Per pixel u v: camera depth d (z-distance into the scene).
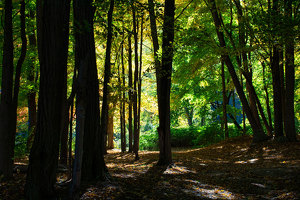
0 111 6.27
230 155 13.38
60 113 4.93
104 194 5.34
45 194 4.83
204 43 10.49
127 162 11.47
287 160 9.56
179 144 26.27
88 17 5.85
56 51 4.78
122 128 17.52
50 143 4.84
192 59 15.22
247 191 6.47
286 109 12.77
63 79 4.93
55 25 4.76
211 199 5.77
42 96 4.82
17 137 13.62
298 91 19.31
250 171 8.61
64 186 5.71
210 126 23.22
